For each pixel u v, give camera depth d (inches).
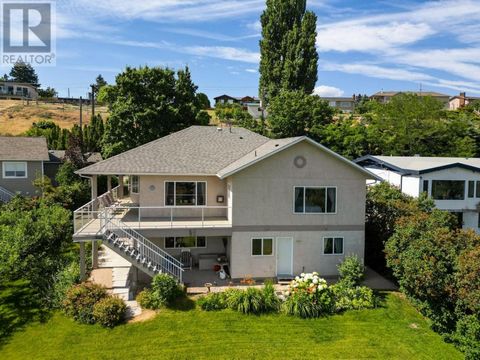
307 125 2014.0
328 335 684.7
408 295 772.6
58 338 651.5
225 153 1040.8
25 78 5708.7
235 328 693.3
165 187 951.0
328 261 908.0
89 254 983.0
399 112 2082.9
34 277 821.9
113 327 683.4
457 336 658.2
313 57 2230.6
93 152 2054.6
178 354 620.4
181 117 1722.4
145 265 808.9
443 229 738.8
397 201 991.6
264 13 2337.6
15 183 1520.7
